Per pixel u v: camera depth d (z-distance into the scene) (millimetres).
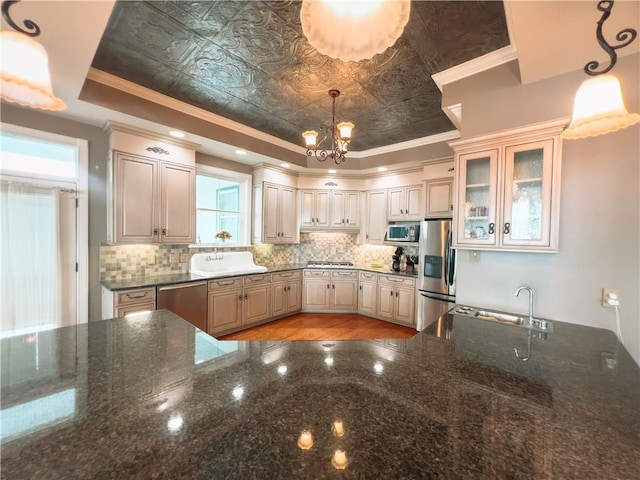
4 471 591
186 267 3877
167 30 1899
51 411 796
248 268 4465
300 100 2873
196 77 2475
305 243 5422
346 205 5047
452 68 2234
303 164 4613
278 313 4500
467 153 2100
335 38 962
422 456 649
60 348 1249
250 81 2527
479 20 1763
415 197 4418
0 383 950
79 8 1421
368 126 3537
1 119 2480
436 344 1397
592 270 1787
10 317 2512
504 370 1120
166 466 610
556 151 1757
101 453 645
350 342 1393
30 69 991
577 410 851
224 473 594
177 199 3338
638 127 1663
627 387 1000
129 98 2660
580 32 1475
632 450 684
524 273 2012
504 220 1931
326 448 668
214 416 785
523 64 1745
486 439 713
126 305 2820
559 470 618
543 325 1785
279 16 1778
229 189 4484
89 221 2963
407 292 4266
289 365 1116
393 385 979
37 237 2652
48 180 2727
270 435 710
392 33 932
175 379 992
